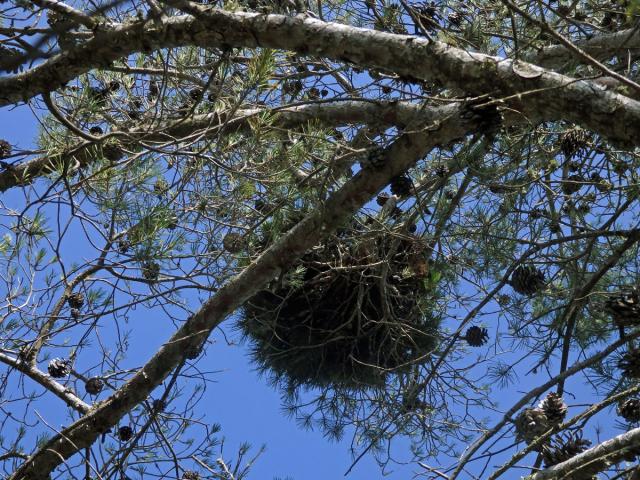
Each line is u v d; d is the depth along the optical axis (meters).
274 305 4.71
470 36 3.84
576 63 3.59
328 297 4.62
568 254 4.38
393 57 3.12
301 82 4.45
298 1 3.74
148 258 3.55
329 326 4.70
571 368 2.91
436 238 3.91
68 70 3.24
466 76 3.05
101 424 4.01
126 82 4.25
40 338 4.00
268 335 4.84
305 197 3.62
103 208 3.64
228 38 3.16
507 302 4.11
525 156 3.82
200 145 3.88
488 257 4.06
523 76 2.98
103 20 3.17
